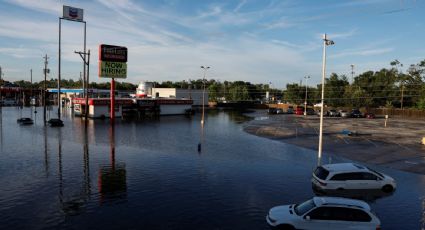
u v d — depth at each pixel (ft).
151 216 64.80
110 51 246.27
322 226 52.24
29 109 385.70
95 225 60.44
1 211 66.85
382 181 80.84
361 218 52.06
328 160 119.24
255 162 114.93
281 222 54.39
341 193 79.71
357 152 135.33
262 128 222.69
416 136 181.06
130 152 130.11
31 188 82.07
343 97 449.89
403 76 443.32
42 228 59.00
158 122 260.42
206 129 216.54
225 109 474.08
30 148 135.33
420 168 107.65
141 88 467.52
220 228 59.21
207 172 99.66
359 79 523.29
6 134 175.11
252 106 503.61
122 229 58.75
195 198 75.61
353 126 233.14
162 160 116.06
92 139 162.40
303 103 517.14
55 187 83.15
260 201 73.77
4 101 467.11
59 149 134.10
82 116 287.07
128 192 79.77
